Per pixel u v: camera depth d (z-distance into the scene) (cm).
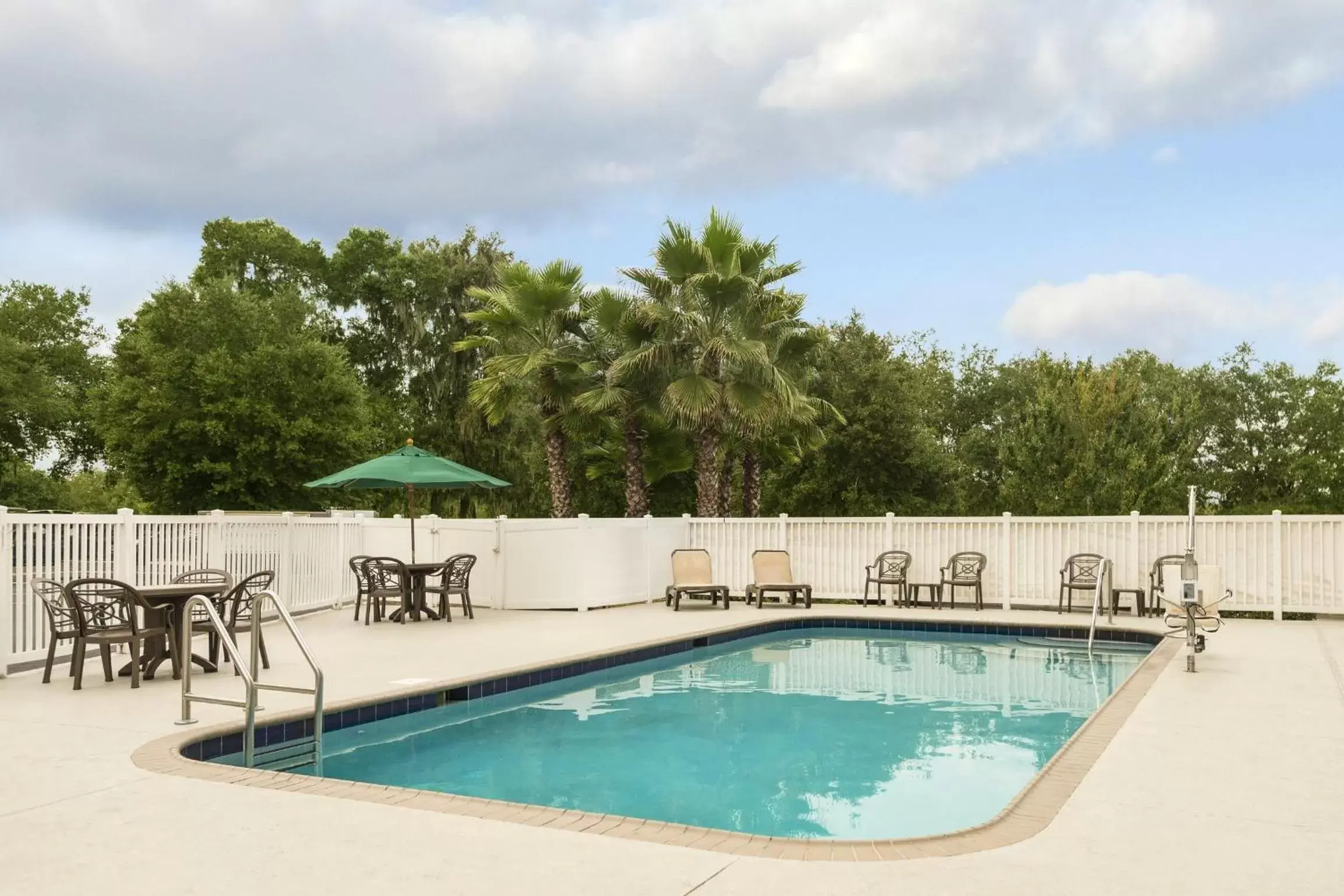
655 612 1512
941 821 551
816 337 2148
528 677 938
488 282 3841
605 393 1912
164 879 371
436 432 3816
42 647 912
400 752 716
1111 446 2427
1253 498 4169
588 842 415
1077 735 629
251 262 3916
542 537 1568
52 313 3850
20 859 394
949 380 4697
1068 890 359
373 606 1374
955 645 1317
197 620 884
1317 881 368
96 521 970
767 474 3077
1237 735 627
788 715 861
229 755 663
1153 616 1416
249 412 2753
